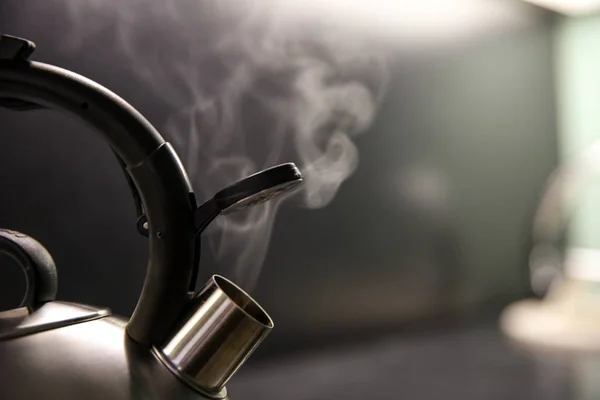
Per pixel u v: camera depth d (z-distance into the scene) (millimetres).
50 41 612
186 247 354
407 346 1033
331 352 921
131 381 341
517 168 1299
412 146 1047
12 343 340
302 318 875
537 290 1332
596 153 1368
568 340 1063
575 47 1432
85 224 638
